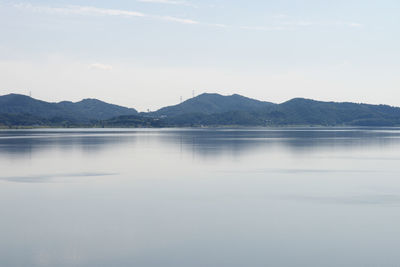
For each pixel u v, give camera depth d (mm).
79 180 51906
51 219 32812
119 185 48281
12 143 126312
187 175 56375
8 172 58781
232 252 25656
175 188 46250
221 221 32312
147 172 59344
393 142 135125
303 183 49781
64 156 82875
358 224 31438
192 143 129500
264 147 109875
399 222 32000
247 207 36906
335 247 26531
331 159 77875
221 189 45750
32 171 59969
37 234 29047
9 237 28406
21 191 44281
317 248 26344
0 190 44875
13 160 74688
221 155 86125
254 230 29953
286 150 99312
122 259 24547
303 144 124062
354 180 52000
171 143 129500
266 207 36875
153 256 24984
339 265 23688
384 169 62938
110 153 90500
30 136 183625
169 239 27953
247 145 119000
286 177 54594
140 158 79562
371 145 119062
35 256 25000
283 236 28625
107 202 38844
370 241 27609
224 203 38594
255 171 60469
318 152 93625
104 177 54406
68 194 42656
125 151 96625
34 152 92000
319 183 49750
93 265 23688
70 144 122812
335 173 58438
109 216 33719
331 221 32281
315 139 156750
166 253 25469
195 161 74188
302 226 30953
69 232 29484
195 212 35031
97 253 25469
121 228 30438
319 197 41281
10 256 24984
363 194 42750
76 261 24250
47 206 37219
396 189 45594
